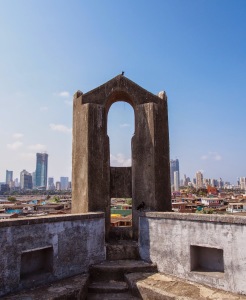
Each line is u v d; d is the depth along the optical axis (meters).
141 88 8.98
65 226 6.78
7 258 5.66
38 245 6.20
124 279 6.88
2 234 5.61
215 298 5.41
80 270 6.94
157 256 7.14
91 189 8.05
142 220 7.62
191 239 6.47
